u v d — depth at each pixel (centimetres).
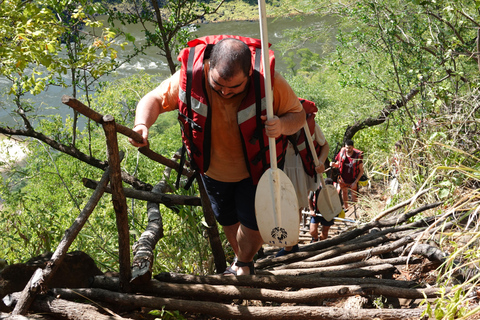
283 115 281
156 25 636
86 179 389
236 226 352
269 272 354
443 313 236
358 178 820
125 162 911
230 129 275
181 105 273
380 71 809
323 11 952
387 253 398
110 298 274
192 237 426
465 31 654
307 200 414
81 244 500
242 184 308
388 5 719
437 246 358
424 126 521
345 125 1370
